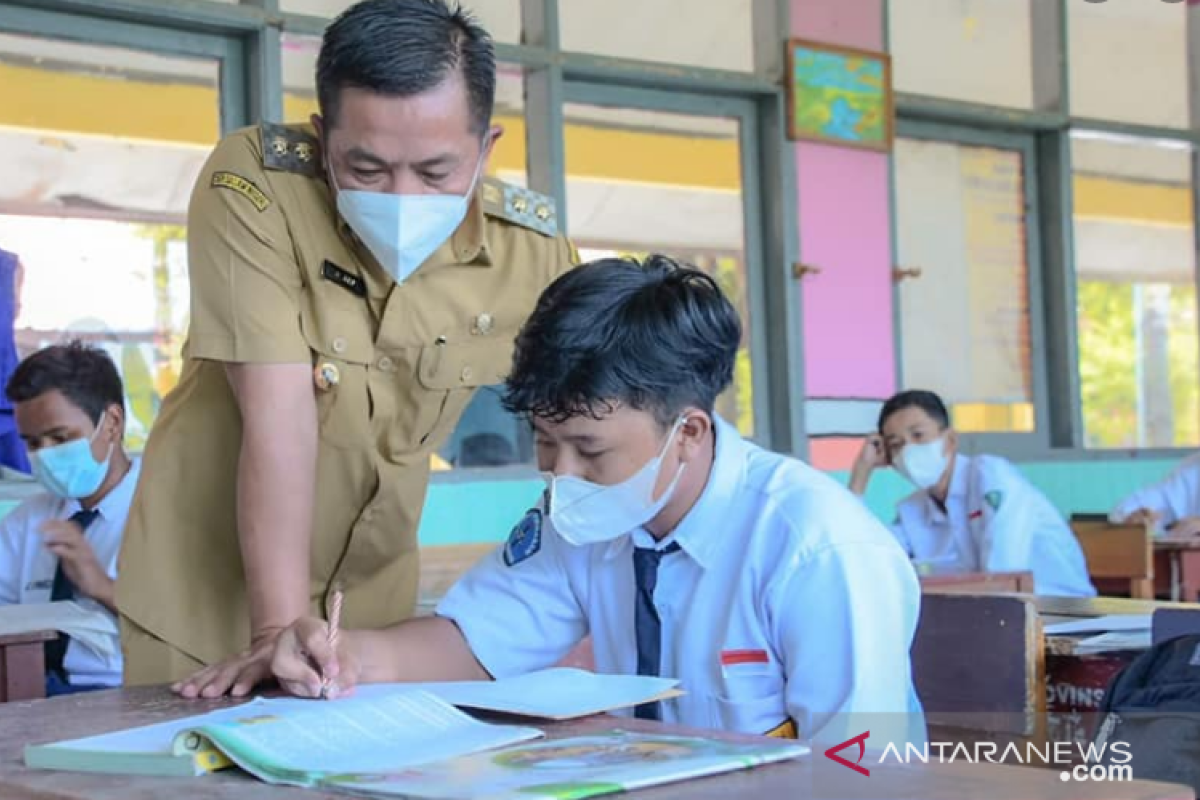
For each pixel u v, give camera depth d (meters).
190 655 1.71
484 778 0.91
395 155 1.48
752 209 5.43
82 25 4.12
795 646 1.37
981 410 6.02
